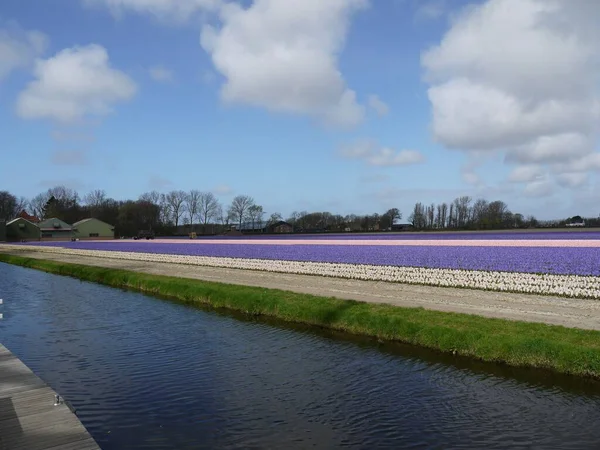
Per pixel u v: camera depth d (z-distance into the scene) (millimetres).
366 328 15078
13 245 82625
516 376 11000
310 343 14297
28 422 7766
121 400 10000
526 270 22203
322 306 17297
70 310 20469
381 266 26938
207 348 14031
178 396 10188
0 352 12508
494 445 7848
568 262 22234
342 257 31219
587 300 17344
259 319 17906
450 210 117688
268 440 8117
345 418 8969
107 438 8273
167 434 8391
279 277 27156
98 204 147875
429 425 8617
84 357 13250
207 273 30594
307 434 8328
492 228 94125
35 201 159625
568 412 9062
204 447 7898
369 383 10805
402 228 118062
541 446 7789
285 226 135875
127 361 12836
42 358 13211
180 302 22094
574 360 10945
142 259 44594
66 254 55656
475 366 11766
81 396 10273
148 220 133125
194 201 149250
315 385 10734
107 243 72562
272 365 12258
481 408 9328
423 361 12281
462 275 22625
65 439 7125
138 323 17672
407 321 14562
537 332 12633
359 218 132250
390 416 9023
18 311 20375
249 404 9680
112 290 26750
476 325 13664
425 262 26219
